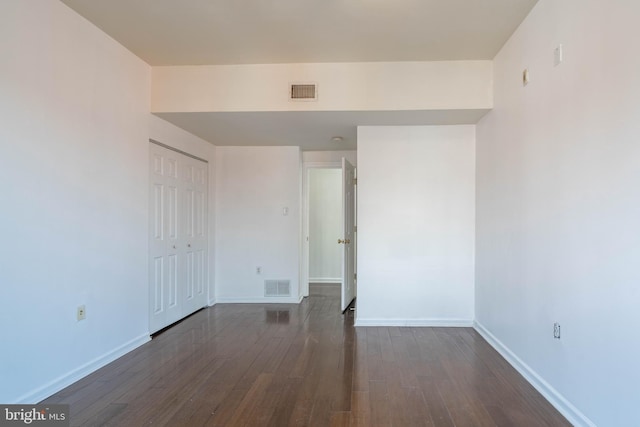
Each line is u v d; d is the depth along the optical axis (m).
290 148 5.34
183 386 2.63
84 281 2.77
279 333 3.88
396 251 4.15
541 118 2.53
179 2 2.53
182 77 3.60
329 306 5.14
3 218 2.13
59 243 2.53
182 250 4.39
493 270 3.47
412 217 4.14
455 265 4.11
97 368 2.90
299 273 5.41
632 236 1.69
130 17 2.73
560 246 2.29
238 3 2.54
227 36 3.02
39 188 2.37
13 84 2.19
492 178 3.50
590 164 1.99
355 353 3.28
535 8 2.59
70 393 2.50
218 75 3.59
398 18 2.74
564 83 2.24
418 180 4.13
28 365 2.29
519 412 2.27
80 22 2.71
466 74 3.48
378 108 3.52
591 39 1.98
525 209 2.78
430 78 3.50
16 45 2.21
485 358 3.16
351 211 5.33
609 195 1.84
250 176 5.37
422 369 2.93
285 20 2.77
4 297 2.14
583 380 2.05
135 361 3.08
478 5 2.58
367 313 4.18
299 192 5.36
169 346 3.46
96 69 2.88
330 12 2.66
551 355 2.39
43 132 2.40
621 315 1.76
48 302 2.44
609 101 1.84
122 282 3.22
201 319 4.43
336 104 3.53
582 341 2.06
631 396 1.69
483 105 3.47
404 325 4.14
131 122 3.33
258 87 3.58
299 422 2.17
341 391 2.55
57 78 2.51
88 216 2.80
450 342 3.58
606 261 1.86
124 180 3.24
